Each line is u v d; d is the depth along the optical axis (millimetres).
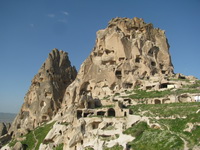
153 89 98438
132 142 67688
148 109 81438
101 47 120750
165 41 123688
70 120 89375
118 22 125438
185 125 65062
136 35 122062
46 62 144875
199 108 72188
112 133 73625
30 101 137250
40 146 93062
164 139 62750
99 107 90625
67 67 154125
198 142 56031
